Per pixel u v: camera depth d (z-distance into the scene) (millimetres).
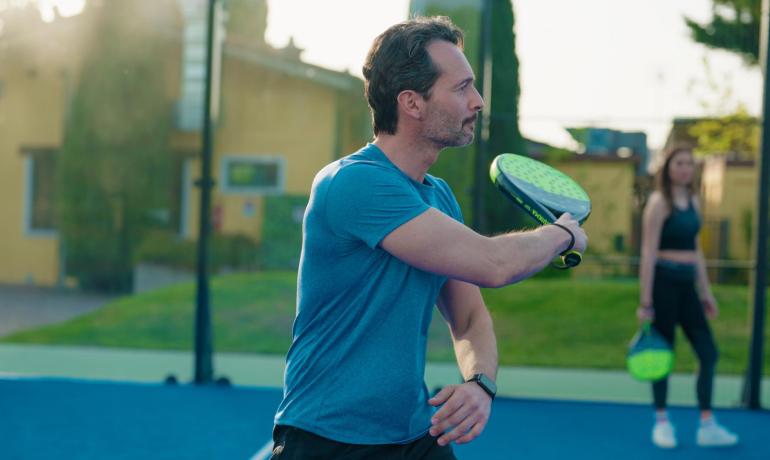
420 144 1973
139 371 7973
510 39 7320
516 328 9406
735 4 6531
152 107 15070
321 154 14672
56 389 6398
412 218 1814
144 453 4773
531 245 1855
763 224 6191
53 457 4668
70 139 15125
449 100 1921
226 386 6621
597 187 7293
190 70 15117
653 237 5098
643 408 6188
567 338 9086
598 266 7371
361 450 1915
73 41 15234
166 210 15102
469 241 1812
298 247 14211
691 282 5180
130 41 15078
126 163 15047
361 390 1902
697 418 5887
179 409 5836
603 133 6531
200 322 6734
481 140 6352
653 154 6867
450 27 1979
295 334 2006
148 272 14633
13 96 16328
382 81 1955
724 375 8047
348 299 1905
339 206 1852
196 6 14977
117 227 15070
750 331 6242
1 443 4930
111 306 11445
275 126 14711
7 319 11664
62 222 15156
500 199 9430
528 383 7488
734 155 7355
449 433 1926
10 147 16375
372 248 1851
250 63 14664
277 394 6363
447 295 2201
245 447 4918
